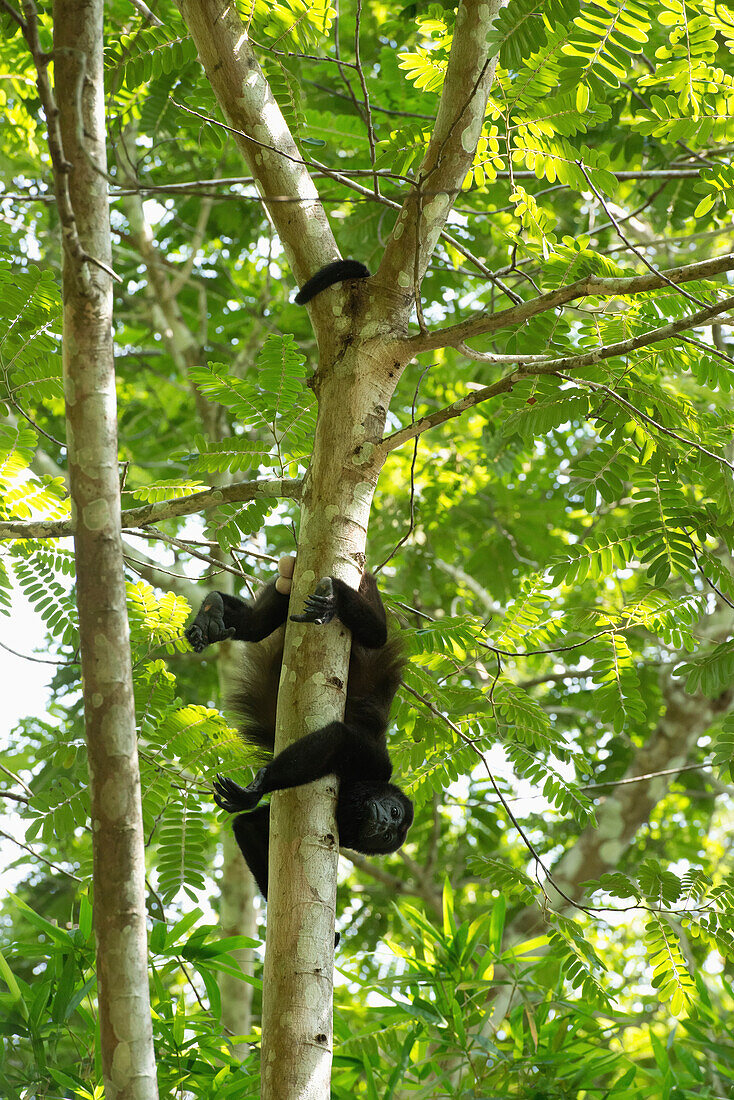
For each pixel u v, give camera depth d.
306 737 6.29
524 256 10.97
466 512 18.27
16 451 8.96
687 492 10.30
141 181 15.29
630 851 20.28
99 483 5.65
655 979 8.71
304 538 6.98
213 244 21.03
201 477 16.30
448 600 18.73
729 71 10.96
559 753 9.67
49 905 14.49
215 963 8.75
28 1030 8.13
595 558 9.12
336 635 6.71
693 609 9.12
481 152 8.84
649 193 14.85
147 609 9.22
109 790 5.41
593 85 7.74
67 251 5.57
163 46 9.52
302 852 6.12
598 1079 10.88
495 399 16.62
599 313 9.07
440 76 9.84
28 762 13.57
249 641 8.73
